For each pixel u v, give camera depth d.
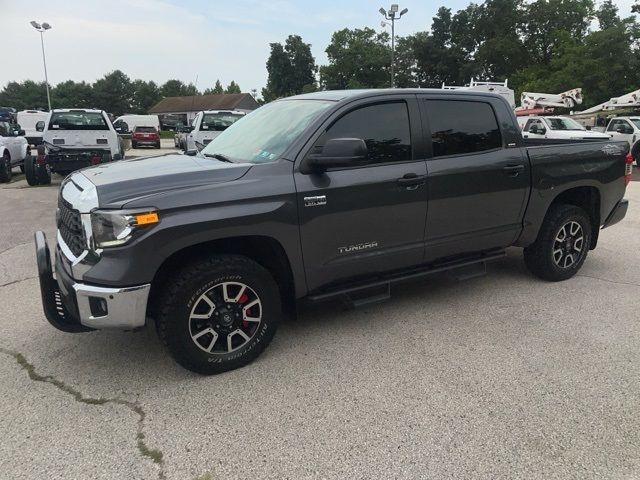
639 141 17.89
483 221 4.46
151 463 2.56
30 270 5.70
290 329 4.13
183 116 77.00
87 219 3.02
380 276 4.13
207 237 3.17
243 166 3.44
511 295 4.83
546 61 57.50
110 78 105.88
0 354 3.70
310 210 3.53
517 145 4.60
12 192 11.82
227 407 3.04
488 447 2.66
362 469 2.51
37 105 105.44
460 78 62.50
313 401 3.09
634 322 4.19
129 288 2.99
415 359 3.61
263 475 2.47
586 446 2.67
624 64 36.22
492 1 59.19
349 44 72.88
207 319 3.32
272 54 82.25
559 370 3.43
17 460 2.58
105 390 3.23
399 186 3.89
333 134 3.69
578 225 5.12
